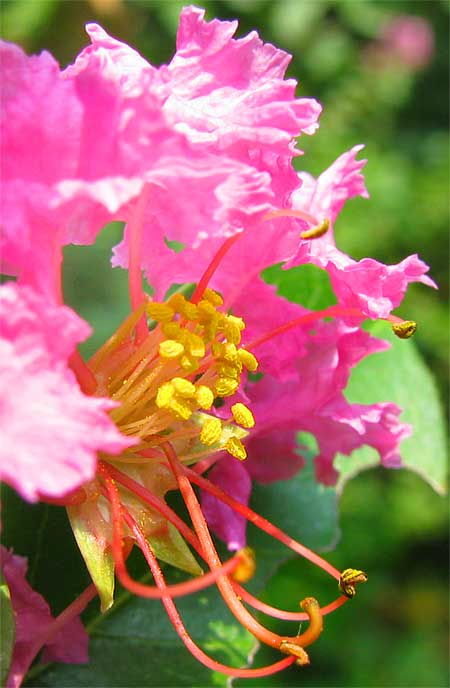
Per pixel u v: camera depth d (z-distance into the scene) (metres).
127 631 0.10
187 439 0.09
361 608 0.29
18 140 0.08
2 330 0.08
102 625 0.10
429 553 0.32
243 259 0.09
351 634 0.28
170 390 0.09
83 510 0.09
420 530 0.30
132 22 0.25
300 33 0.31
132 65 0.09
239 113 0.09
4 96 0.08
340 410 0.10
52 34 0.21
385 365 0.12
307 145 0.33
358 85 0.35
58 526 0.10
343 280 0.09
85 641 0.10
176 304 0.09
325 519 0.11
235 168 0.08
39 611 0.09
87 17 0.21
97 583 0.09
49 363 0.08
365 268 0.09
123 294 0.23
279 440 0.10
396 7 0.36
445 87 0.39
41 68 0.08
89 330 0.08
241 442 0.10
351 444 0.10
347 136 0.34
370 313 0.09
